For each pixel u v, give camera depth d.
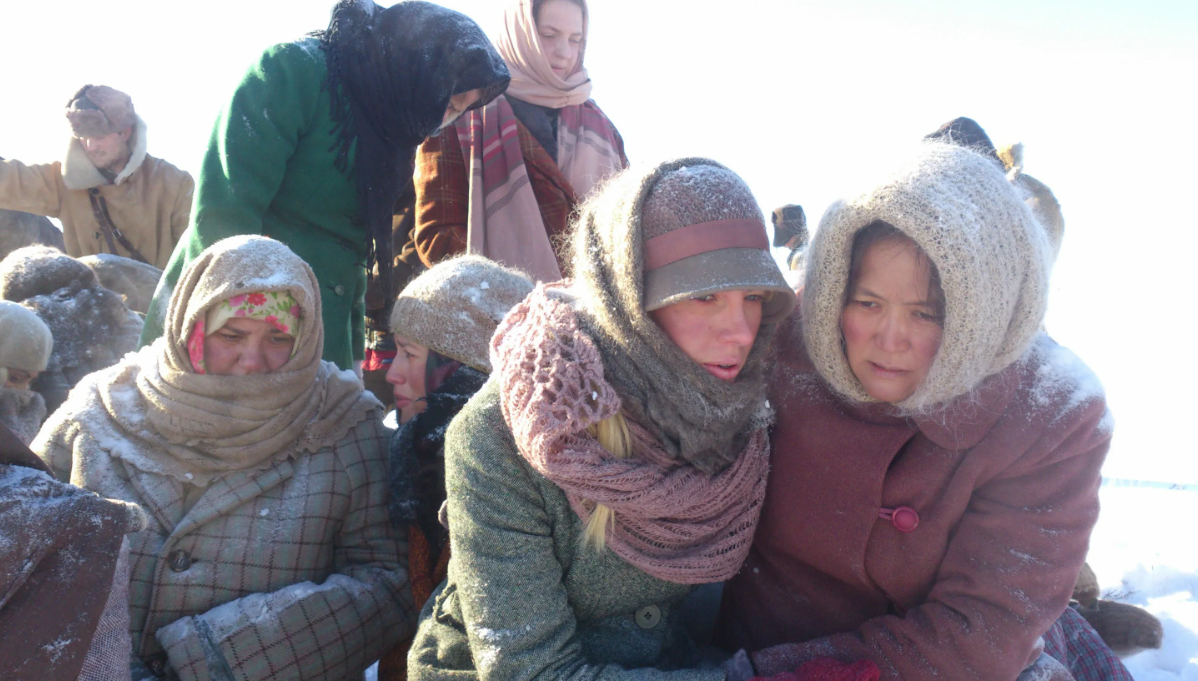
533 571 1.72
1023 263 1.56
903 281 1.57
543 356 1.57
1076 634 2.27
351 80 3.03
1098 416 1.69
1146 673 3.12
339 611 2.18
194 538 2.19
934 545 1.73
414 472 2.29
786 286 1.58
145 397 2.26
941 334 1.60
